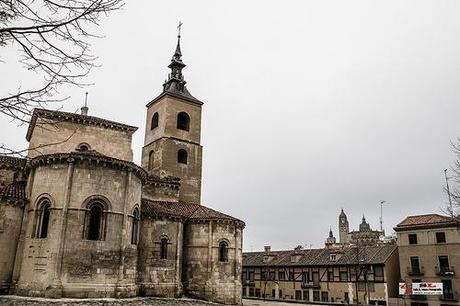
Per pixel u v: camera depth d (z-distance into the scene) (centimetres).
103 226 3022
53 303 2495
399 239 5872
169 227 3756
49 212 2953
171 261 3694
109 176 3114
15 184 3375
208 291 3738
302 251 7281
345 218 14950
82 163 3039
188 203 4547
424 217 5931
